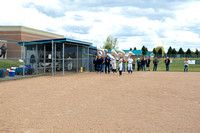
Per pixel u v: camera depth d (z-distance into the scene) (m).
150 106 6.34
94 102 6.85
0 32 34.75
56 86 10.56
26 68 16.14
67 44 19.25
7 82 12.21
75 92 8.79
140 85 11.16
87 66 21.95
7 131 4.11
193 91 9.26
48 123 4.62
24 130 4.17
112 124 4.59
